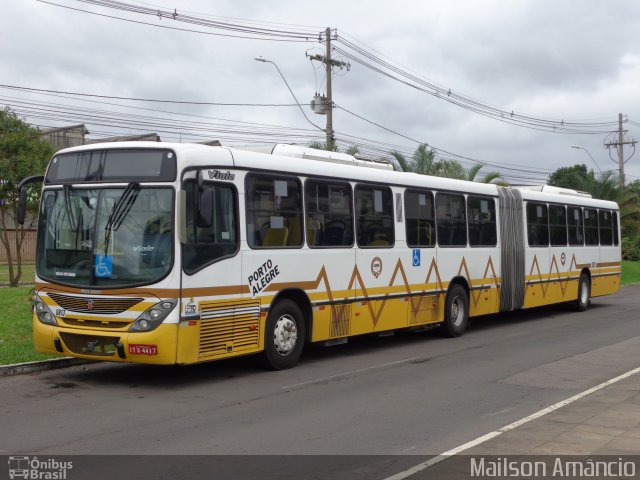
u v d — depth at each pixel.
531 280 18.94
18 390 10.12
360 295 13.16
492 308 17.25
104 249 10.18
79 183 10.52
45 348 10.59
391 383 10.76
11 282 25.34
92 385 10.48
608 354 13.62
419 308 14.77
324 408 9.09
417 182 14.83
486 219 17.11
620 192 46.47
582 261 21.84
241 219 10.83
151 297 9.81
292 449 7.23
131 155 10.29
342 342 12.89
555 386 10.55
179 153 10.03
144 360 9.84
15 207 26.06
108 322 10.05
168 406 9.16
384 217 13.87
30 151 26.11
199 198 9.99
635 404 9.31
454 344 15.01
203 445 7.37
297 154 12.55
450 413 8.84
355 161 13.88
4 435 7.73
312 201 12.21
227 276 10.55
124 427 8.09
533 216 19.20
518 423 8.30
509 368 12.10
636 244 48.16
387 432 7.92
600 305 24.58
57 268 10.52
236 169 10.80
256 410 8.96
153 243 9.94
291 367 11.90
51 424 8.21
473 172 32.62
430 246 15.11
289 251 11.68
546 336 16.30
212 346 10.31
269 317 11.38
